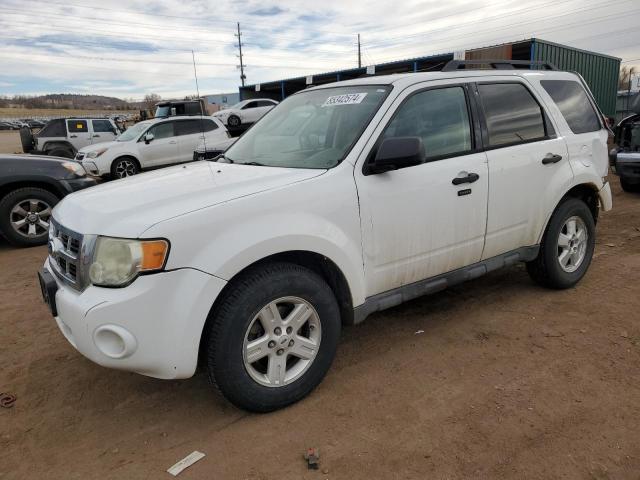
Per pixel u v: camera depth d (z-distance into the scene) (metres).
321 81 21.94
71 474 2.49
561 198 4.24
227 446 2.65
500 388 3.08
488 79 3.91
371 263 3.17
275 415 2.90
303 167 3.25
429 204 3.36
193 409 3.00
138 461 2.57
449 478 2.38
